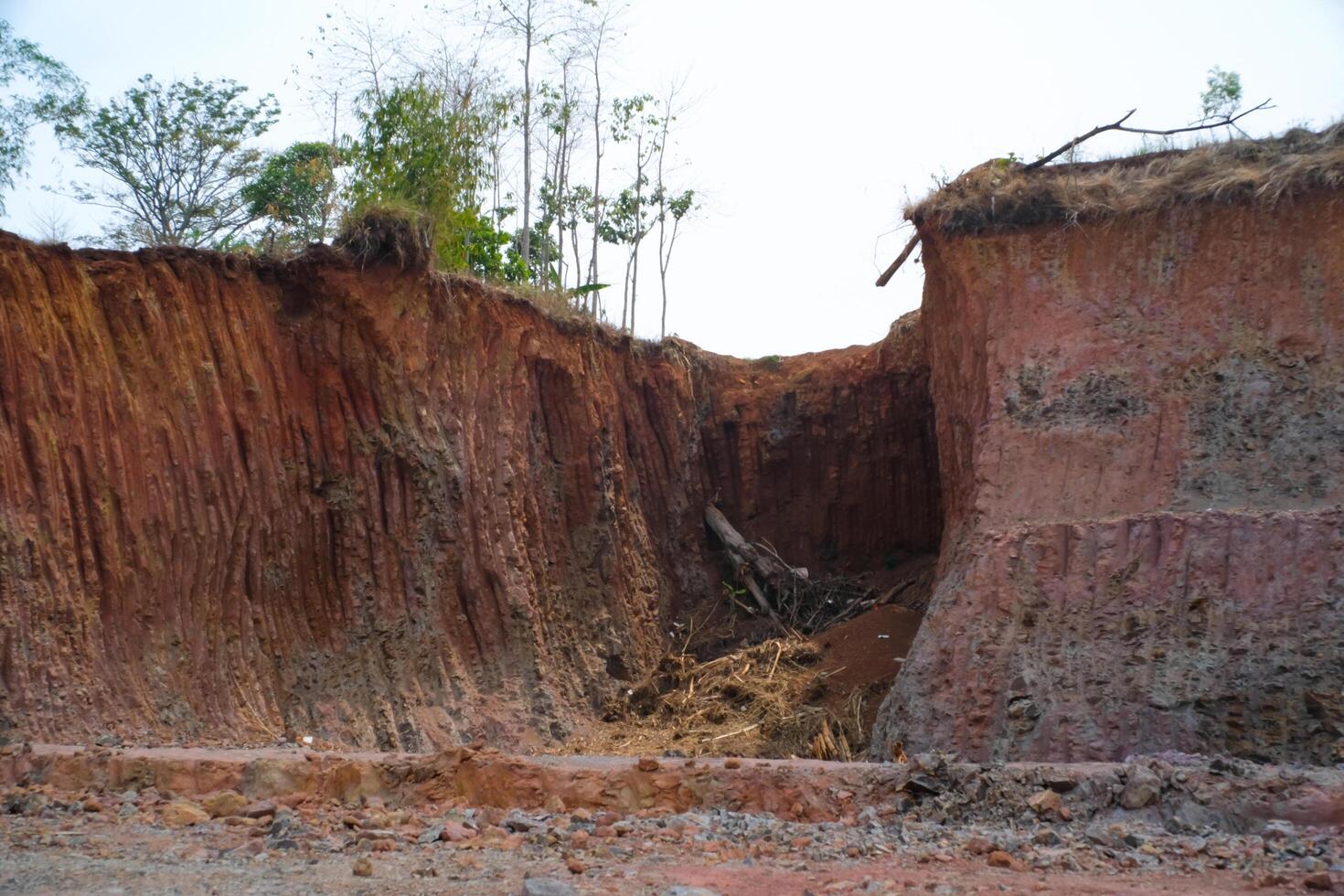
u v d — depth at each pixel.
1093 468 17.03
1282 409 16.61
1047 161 20.19
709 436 27.77
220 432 16.09
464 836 8.70
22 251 14.43
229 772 10.90
